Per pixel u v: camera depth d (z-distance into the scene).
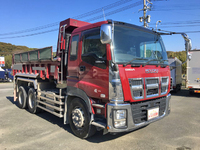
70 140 4.29
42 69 5.99
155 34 4.86
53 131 4.94
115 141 4.22
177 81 14.23
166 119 6.19
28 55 6.97
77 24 5.36
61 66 4.95
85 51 4.16
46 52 5.59
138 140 4.30
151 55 4.54
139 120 3.71
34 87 6.43
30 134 4.71
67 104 4.77
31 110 6.84
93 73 3.85
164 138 4.44
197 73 11.17
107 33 3.21
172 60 13.67
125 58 3.67
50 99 5.41
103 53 3.65
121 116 3.41
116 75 3.39
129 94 3.50
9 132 4.86
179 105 8.80
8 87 17.94
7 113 6.99
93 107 3.88
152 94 4.04
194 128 5.23
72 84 4.50
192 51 11.27
